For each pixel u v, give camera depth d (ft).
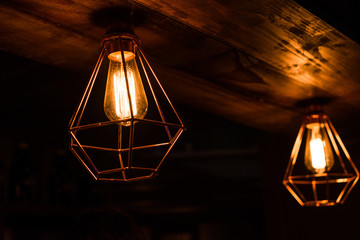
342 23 3.76
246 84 4.83
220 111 5.86
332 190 7.22
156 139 8.43
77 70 4.32
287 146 7.80
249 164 13.55
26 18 3.18
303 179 7.49
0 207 6.26
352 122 6.37
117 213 6.73
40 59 3.98
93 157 8.95
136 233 6.79
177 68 4.31
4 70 6.06
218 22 3.39
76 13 3.13
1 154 7.39
